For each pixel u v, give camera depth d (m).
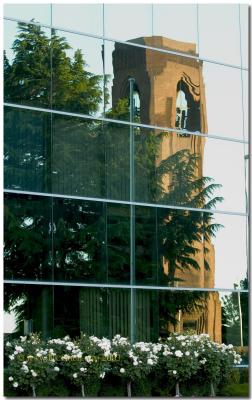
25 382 19.55
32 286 20.83
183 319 23.50
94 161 22.34
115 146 22.80
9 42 21.23
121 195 22.77
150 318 22.88
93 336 21.14
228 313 24.41
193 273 23.86
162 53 24.05
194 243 24.00
